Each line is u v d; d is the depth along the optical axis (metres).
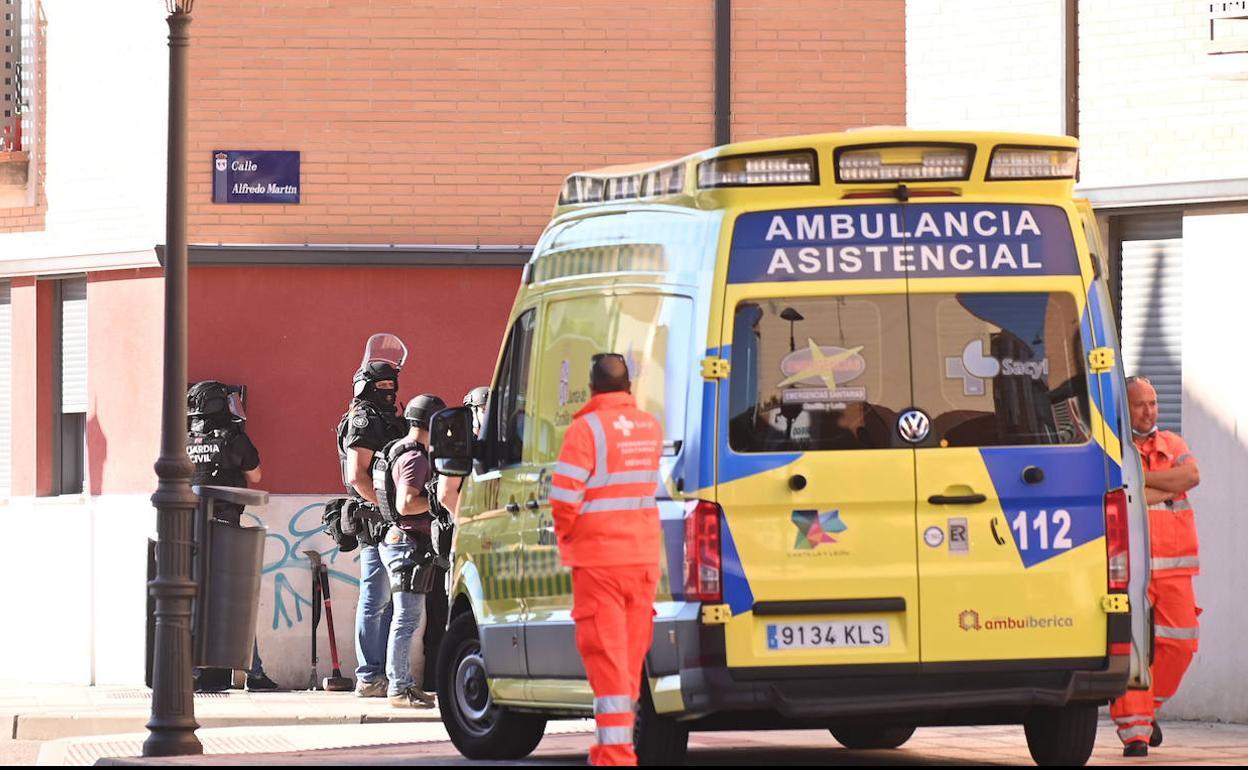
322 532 28.67
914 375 15.34
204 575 20.66
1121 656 15.43
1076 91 24.97
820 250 15.38
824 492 15.12
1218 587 23.81
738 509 15.09
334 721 24.64
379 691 26.30
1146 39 24.47
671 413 15.54
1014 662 15.27
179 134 20.84
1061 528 15.40
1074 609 15.38
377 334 28.81
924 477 15.23
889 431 15.25
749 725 15.98
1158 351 24.70
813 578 15.09
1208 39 24.00
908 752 19.50
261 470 28.81
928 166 15.46
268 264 28.94
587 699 16.62
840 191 15.44
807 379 15.25
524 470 17.86
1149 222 24.86
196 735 22.67
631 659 15.45
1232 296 23.83
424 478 24.92
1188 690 23.98
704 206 15.60
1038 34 25.16
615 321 16.59
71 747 22.48
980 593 15.23
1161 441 19.94
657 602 15.48
